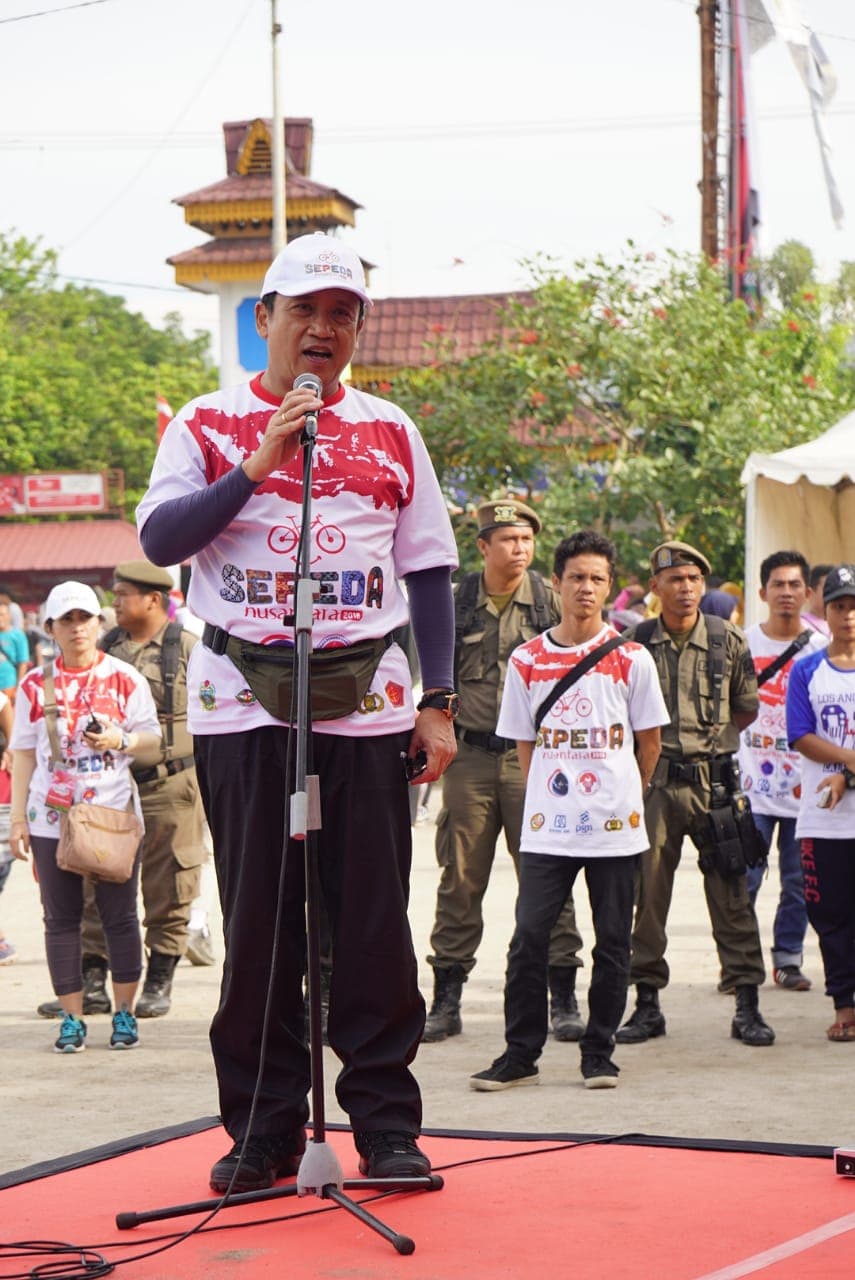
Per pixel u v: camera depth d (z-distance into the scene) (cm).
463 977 702
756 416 1731
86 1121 560
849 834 676
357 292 402
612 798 598
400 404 1811
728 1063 632
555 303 1767
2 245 6088
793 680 699
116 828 680
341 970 414
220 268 2061
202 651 412
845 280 3475
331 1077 620
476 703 699
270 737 400
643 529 1827
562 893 602
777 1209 389
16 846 696
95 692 706
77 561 4956
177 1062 659
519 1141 462
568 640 616
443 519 425
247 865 405
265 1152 407
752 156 2136
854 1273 340
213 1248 367
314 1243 369
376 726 407
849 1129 521
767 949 892
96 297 6956
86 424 5803
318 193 2155
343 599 402
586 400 1802
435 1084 602
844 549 1420
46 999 804
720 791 682
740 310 1822
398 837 413
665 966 684
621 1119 540
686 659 691
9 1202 412
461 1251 361
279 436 377
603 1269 347
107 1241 375
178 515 392
